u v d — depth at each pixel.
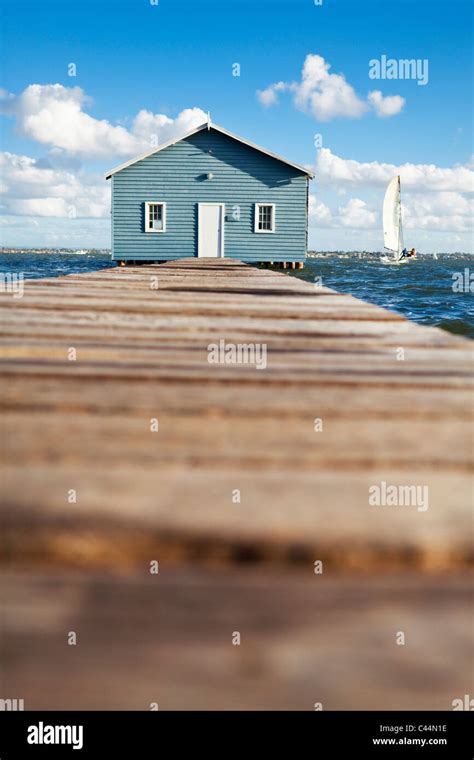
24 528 0.90
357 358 2.40
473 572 0.83
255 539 0.88
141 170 25.31
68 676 0.60
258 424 1.50
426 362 2.32
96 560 0.85
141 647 0.64
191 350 2.54
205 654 0.63
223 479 1.12
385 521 0.94
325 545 0.86
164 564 0.85
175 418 1.54
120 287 5.53
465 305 18.48
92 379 1.98
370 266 54.97
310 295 5.07
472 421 1.55
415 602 0.73
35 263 44.31
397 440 1.37
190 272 9.03
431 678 0.60
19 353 2.39
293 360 2.35
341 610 0.71
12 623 0.67
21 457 1.22
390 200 58.09
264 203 25.41
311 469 1.20
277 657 0.62
